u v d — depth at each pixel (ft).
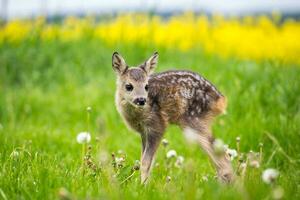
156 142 34.96
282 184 28.66
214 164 33.01
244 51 75.51
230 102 47.16
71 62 70.28
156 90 34.91
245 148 39.83
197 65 65.87
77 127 50.72
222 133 42.39
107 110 53.88
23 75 68.08
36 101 58.80
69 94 61.05
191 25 80.53
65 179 28.09
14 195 26.40
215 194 24.90
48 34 76.64
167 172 32.86
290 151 38.09
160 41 76.79
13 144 35.09
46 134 44.09
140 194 26.32
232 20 84.48
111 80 63.00
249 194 25.14
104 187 26.35
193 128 34.71
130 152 40.27
